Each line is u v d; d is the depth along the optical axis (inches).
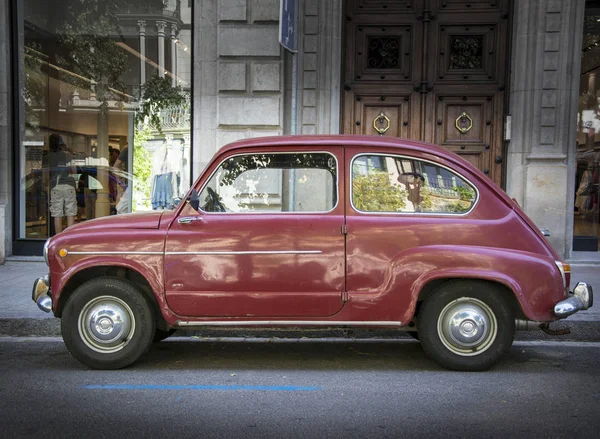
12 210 371.2
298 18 348.2
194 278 171.5
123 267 179.2
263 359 191.0
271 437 125.3
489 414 138.8
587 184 373.1
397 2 358.3
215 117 355.9
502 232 170.4
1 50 357.4
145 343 173.6
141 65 375.6
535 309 167.3
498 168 358.9
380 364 184.4
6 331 223.5
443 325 171.2
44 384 162.4
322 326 173.3
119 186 382.0
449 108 361.1
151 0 370.9
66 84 380.2
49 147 382.3
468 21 355.3
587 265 341.7
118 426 131.6
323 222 171.2
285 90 355.3
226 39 347.6
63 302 179.9
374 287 170.2
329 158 175.3
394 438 124.8
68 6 378.9
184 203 175.3
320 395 153.3
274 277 170.7
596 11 363.9
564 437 125.1
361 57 362.6
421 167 175.2
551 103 341.1
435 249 168.2
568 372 174.1
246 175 176.1
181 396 152.5
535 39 339.3
